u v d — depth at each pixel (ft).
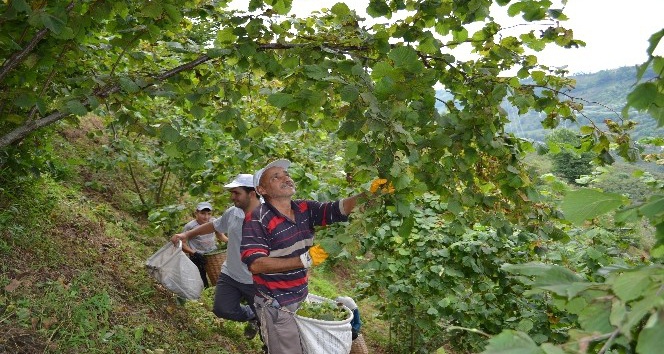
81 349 11.55
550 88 10.94
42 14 7.90
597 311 3.40
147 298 15.65
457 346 17.30
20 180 15.78
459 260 16.12
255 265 10.71
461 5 9.70
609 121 11.16
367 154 8.32
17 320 11.25
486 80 10.53
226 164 18.02
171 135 10.18
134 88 9.52
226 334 16.90
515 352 3.04
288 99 8.35
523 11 9.45
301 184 16.11
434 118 9.27
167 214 18.11
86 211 19.30
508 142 10.94
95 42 13.56
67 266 14.40
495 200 10.79
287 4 10.66
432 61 10.99
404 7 10.34
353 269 33.45
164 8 9.43
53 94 12.80
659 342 2.66
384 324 26.45
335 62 9.00
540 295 14.19
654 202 3.56
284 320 11.57
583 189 4.00
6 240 13.75
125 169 27.50
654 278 3.08
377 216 8.98
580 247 13.92
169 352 13.71
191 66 11.35
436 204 17.46
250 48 10.57
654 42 3.37
